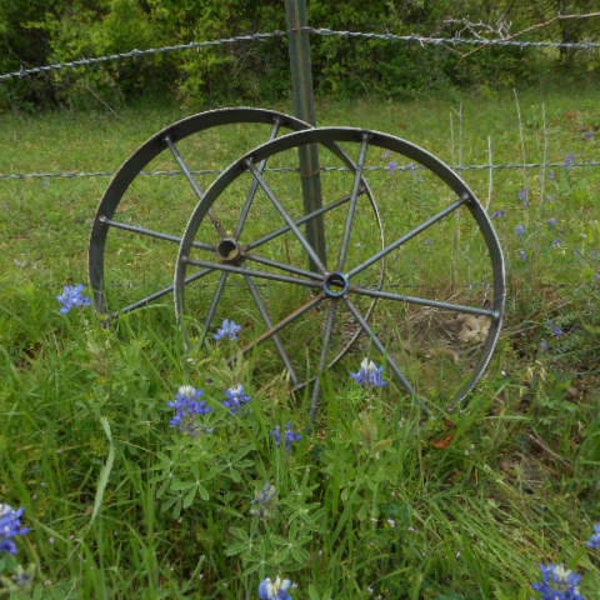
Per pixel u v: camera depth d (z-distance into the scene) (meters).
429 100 9.84
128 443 2.18
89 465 2.26
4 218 5.39
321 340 3.18
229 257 2.77
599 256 3.30
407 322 3.10
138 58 10.12
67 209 5.71
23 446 2.21
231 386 2.16
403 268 3.74
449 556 2.02
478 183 5.79
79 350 2.38
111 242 4.82
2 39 10.24
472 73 10.26
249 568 1.91
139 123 9.41
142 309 2.89
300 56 3.13
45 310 3.19
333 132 2.64
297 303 3.39
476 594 1.97
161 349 2.69
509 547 2.13
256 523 1.93
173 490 2.05
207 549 2.05
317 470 2.26
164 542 2.08
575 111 8.77
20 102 10.46
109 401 2.25
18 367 2.94
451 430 2.50
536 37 10.34
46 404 2.31
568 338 3.02
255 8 9.98
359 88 10.25
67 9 10.33
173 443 2.21
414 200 4.79
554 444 2.61
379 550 2.04
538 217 3.60
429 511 2.26
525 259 3.36
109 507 2.09
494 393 2.67
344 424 2.13
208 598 1.98
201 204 2.65
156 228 5.18
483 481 2.41
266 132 8.32
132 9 9.89
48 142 8.47
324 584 1.92
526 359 3.05
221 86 10.26
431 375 2.86
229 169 2.65
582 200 3.96
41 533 1.96
